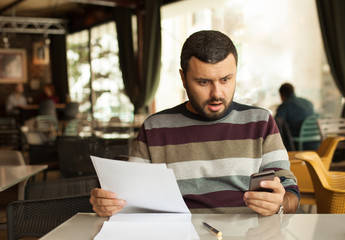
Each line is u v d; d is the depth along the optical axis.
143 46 8.05
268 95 7.24
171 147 1.46
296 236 1.03
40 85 13.45
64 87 12.84
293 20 6.84
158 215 1.20
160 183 1.16
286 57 6.97
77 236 1.07
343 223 1.12
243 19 7.66
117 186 1.19
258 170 1.42
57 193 1.99
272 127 1.46
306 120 4.79
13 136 6.79
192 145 1.44
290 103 4.89
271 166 1.40
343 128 4.20
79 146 3.52
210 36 1.29
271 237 1.02
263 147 1.43
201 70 1.29
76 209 1.58
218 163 1.42
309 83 6.60
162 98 9.16
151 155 1.48
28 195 1.95
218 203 1.39
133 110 8.85
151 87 8.05
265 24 7.29
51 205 1.54
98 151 3.54
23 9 11.54
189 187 1.43
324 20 5.11
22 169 2.55
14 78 13.17
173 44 8.91
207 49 1.28
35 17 12.62
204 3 7.40
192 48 1.30
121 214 1.22
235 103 1.51
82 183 2.04
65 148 3.55
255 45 7.47
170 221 1.14
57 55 12.96
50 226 1.53
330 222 1.13
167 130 1.48
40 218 1.52
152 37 7.77
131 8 8.93
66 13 12.20
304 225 1.11
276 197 1.15
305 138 4.81
